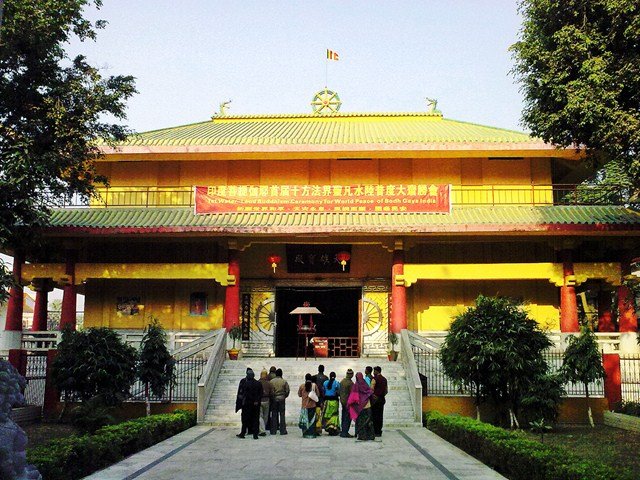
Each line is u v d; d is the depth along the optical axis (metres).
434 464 13.90
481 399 21.25
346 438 17.98
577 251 30.38
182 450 15.85
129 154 30.42
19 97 19.88
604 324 31.20
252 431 17.88
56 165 20.12
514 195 31.11
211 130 34.44
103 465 13.65
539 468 11.16
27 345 30.70
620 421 20.30
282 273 31.80
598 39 18.33
